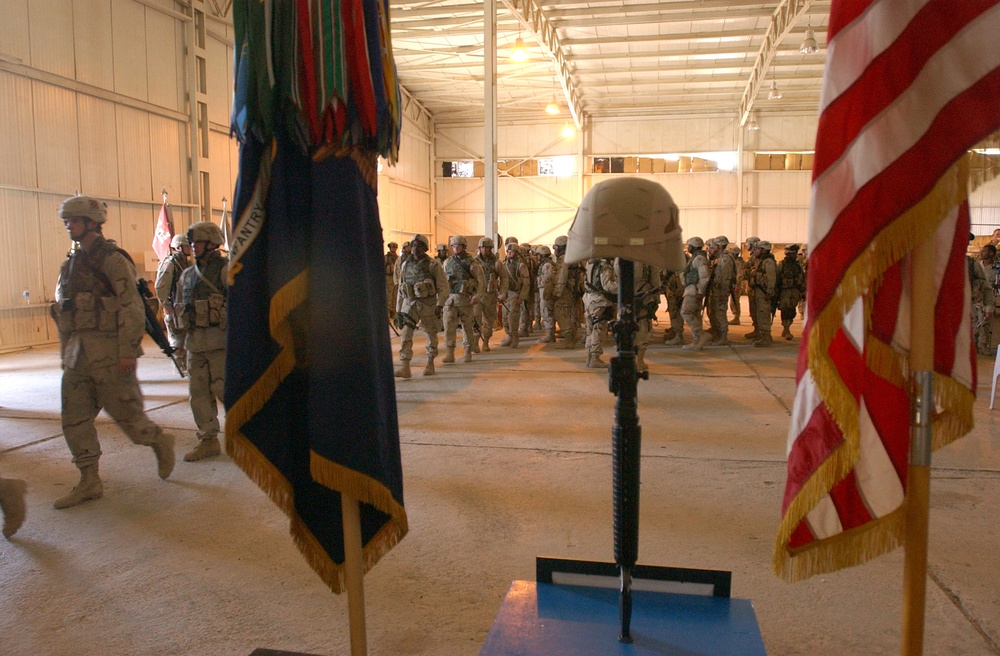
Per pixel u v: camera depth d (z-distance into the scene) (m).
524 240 27.23
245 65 1.80
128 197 12.79
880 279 1.72
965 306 1.70
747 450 4.90
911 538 1.65
